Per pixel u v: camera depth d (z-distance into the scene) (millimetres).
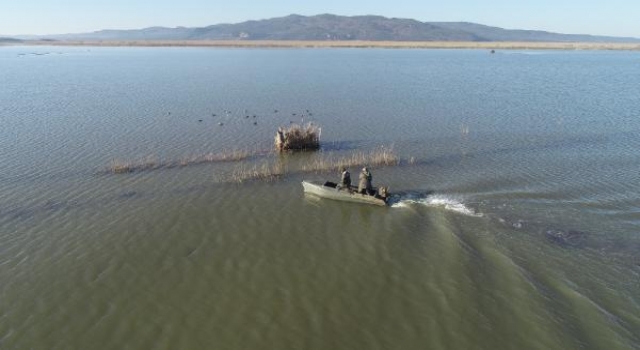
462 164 34719
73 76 91812
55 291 19062
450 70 104312
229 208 27125
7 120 48875
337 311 17859
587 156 36062
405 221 25156
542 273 19734
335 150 39500
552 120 49656
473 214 25531
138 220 25438
